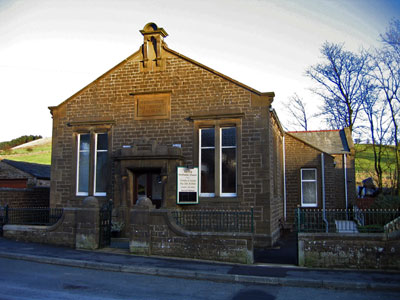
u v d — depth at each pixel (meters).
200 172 16.06
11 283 8.70
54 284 8.73
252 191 15.23
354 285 9.12
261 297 8.20
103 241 13.41
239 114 15.66
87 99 17.66
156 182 16.44
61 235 13.46
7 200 17.92
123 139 16.95
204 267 10.59
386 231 11.10
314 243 11.03
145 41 17.03
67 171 17.53
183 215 15.44
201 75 16.33
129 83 17.17
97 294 7.99
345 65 34.41
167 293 8.30
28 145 77.31
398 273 10.28
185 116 16.33
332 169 21.14
